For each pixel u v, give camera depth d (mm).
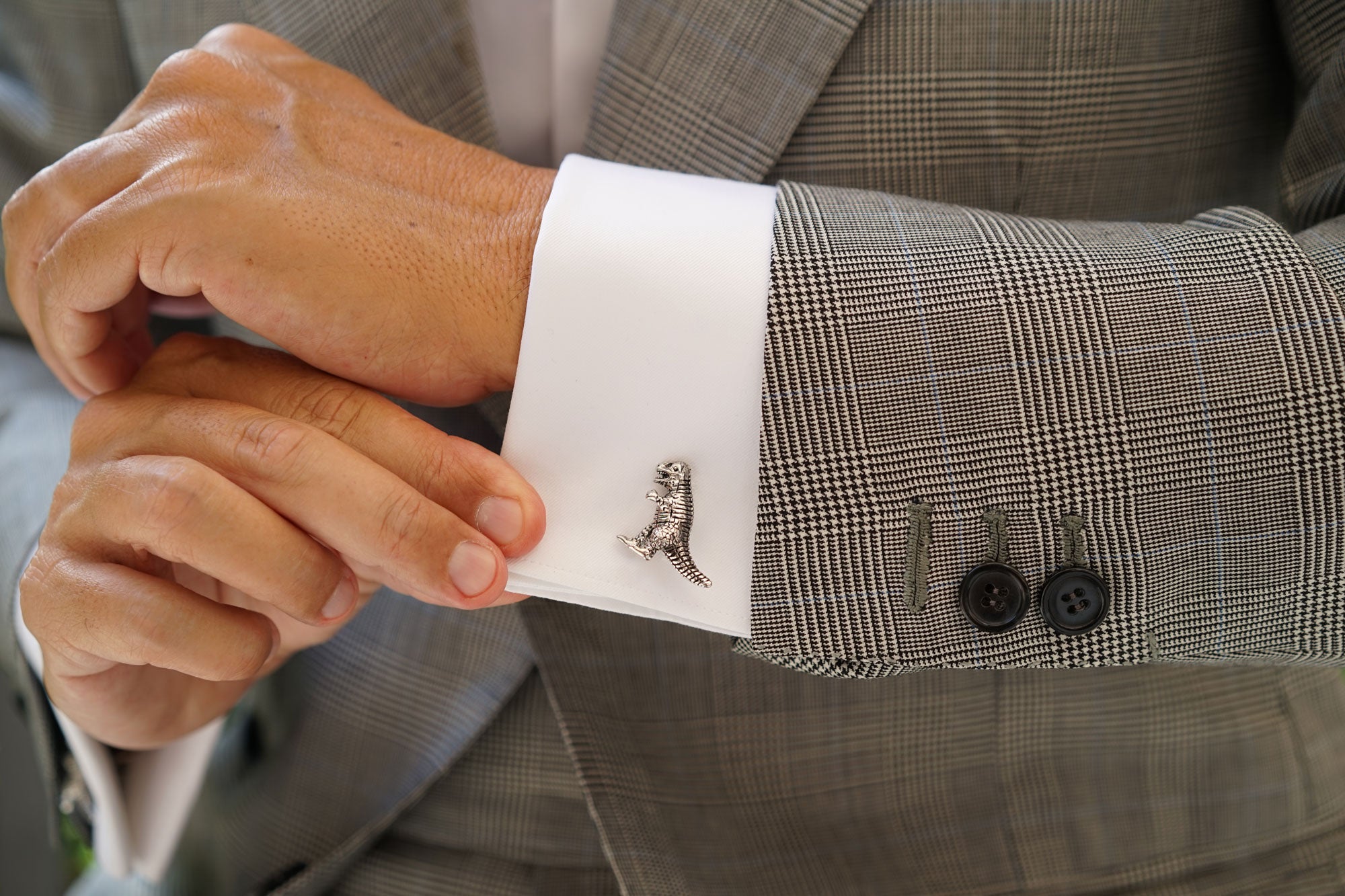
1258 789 526
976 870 514
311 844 550
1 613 537
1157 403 399
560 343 415
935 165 489
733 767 512
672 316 412
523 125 557
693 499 412
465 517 408
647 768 506
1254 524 400
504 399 478
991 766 518
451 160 442
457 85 504
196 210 423
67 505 428
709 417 412
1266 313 401
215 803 586
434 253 425
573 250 416
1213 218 424
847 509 401
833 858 511
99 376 478
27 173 604
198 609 423
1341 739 545
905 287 405
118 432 428
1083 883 515
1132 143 496
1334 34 465
